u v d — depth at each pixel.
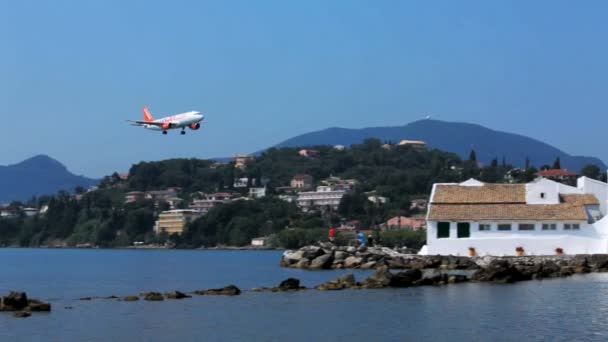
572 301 154.62
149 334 125.25
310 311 146.62
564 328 124.88
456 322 131.62
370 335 121.94
